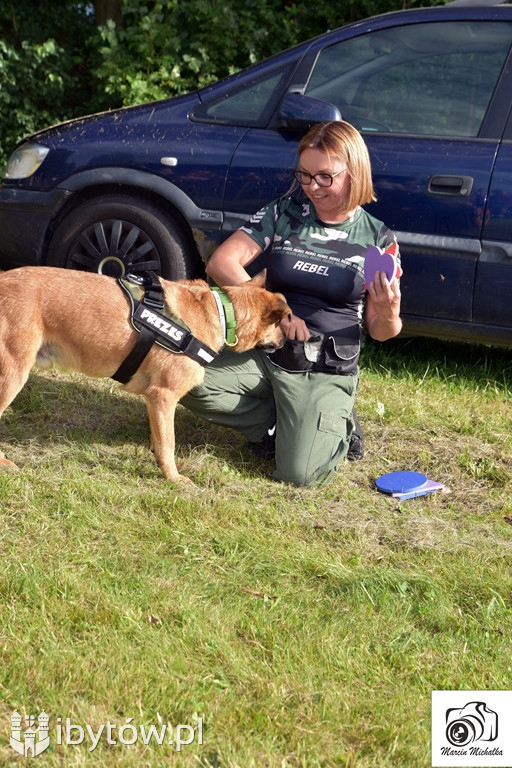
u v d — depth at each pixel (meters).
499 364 5.41
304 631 2.65
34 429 4.09
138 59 9.06
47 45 9.04
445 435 4.41
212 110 5.10
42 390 4.50
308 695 2.38
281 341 3.72
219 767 2.11
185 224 5.16
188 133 5.05
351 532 3.37
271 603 2.79
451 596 2.96
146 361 3.54
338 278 3.73
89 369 3.61
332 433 3.73
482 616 2.85
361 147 3.63
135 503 3.38
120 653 2.45
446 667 2.56
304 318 3.78
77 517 3.25
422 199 4.67
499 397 4.88
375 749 2.22
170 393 3.55
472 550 3.28
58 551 2.99
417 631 2.73
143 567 2.94
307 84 5.00
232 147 4.95
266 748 2.17
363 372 5.11
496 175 4.57
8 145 9.34
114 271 5.20
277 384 3.78
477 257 4.62
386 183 4.73
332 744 2.22
